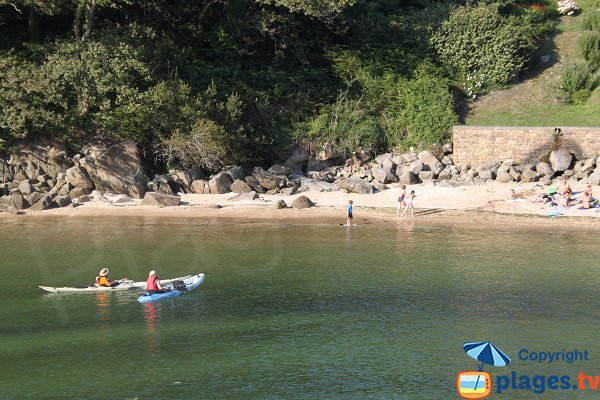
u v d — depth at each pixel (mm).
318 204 52750
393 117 63781
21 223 47562
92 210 50844
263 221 48375
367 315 31531
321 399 24391
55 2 54188
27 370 26469
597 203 50656
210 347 28406
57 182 53250
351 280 36094
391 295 33969
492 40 67750
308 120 62344
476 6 71750
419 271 37438
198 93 57938
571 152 57469
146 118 55688
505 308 32281
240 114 58281
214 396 24609
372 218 49281
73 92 56250
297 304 32875
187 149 55562
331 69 66438
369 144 61719
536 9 74562
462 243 43031
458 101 66625
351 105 63625
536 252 40938
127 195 53750
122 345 28625
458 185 55781
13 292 34625
